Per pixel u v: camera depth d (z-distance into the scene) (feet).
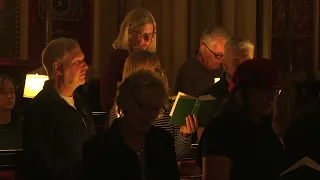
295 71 79.61
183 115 39.55
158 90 29.66
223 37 52.13
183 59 76.95
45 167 36.17
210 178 29.71
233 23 78.28
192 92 53.01
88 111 40.93
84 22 74.84
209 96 39.86
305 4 80.02
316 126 35.96
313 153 35.94
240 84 30.55
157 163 30.37
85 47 74.69
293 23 79.92
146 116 29.58
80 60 39.19
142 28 48.60
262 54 78.95
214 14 78.38
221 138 29.76
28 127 36.55
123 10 75.87
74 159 37.27
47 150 36.45
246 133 29.86
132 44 48.88
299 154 36.11
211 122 30.53
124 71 39.58
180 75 54.13
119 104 29.91
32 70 60.39
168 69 77.00
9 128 49.73
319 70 80.12
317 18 80.18
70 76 38.86
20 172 37.19
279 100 76.79
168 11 76.79
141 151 30.27
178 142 40.86
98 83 67.51
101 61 75.10
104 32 75.41
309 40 80.53
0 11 72.08
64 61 38.68
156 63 39.47
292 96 77.97
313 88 78.95
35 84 57.67
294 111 77.56
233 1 78.18
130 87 29.58
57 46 38.83
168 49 76.89
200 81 52.90
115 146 29.04
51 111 36.91
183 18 76.69
